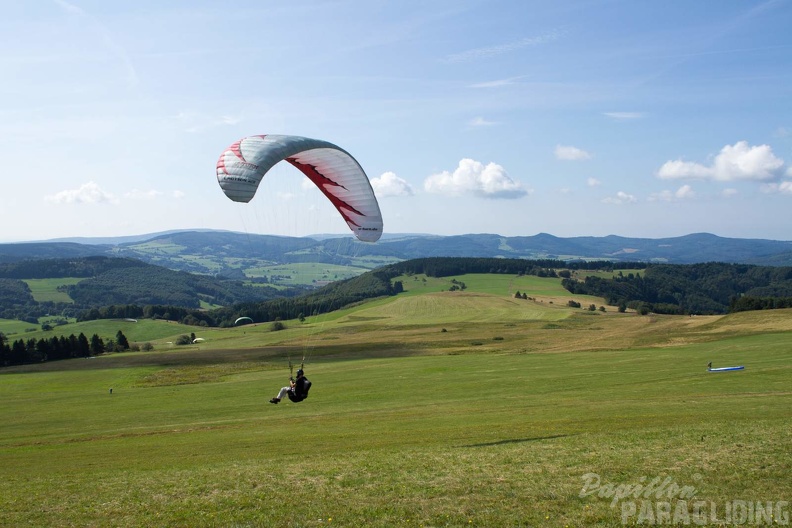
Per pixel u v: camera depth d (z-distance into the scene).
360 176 18.20
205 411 31.84
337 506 10.16
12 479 15.93
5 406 39.56
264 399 35.31
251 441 20.75
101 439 24.84
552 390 30.59
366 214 18.62
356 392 35.28
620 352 49.88
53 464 19.09
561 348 58.56
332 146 17.38
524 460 12.74
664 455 12.22
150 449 20.83
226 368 57.31
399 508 9.87
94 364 66.44
